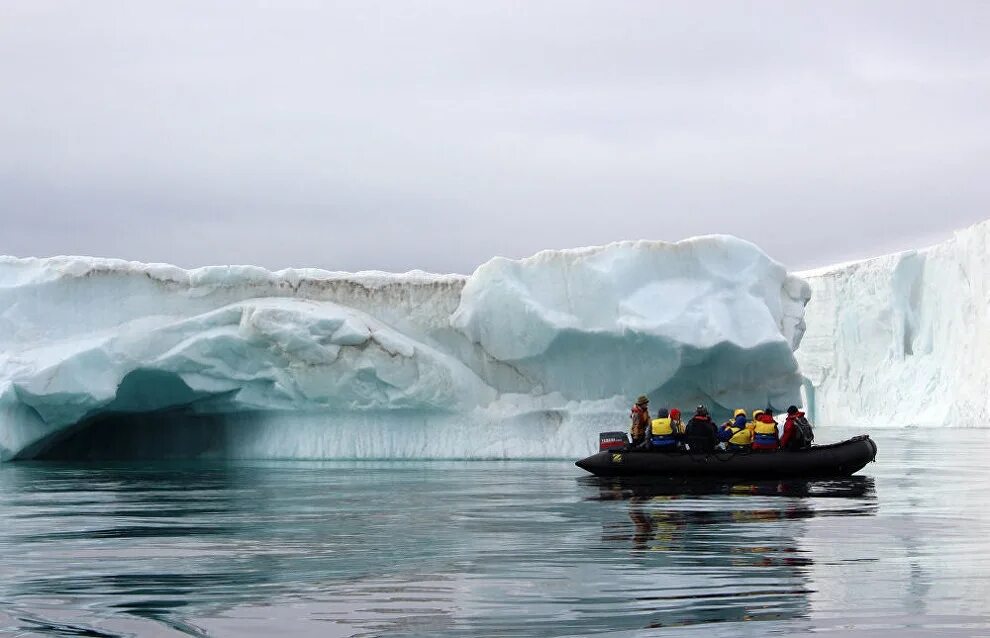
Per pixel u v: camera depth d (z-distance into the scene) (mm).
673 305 33156
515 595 11836
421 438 34812
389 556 14492
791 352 33656
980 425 79438
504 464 32031
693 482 24812
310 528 17359
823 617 10625
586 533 16375
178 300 35938
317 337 33938
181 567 13797
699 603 11297
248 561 14203
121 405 35875
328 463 33344
